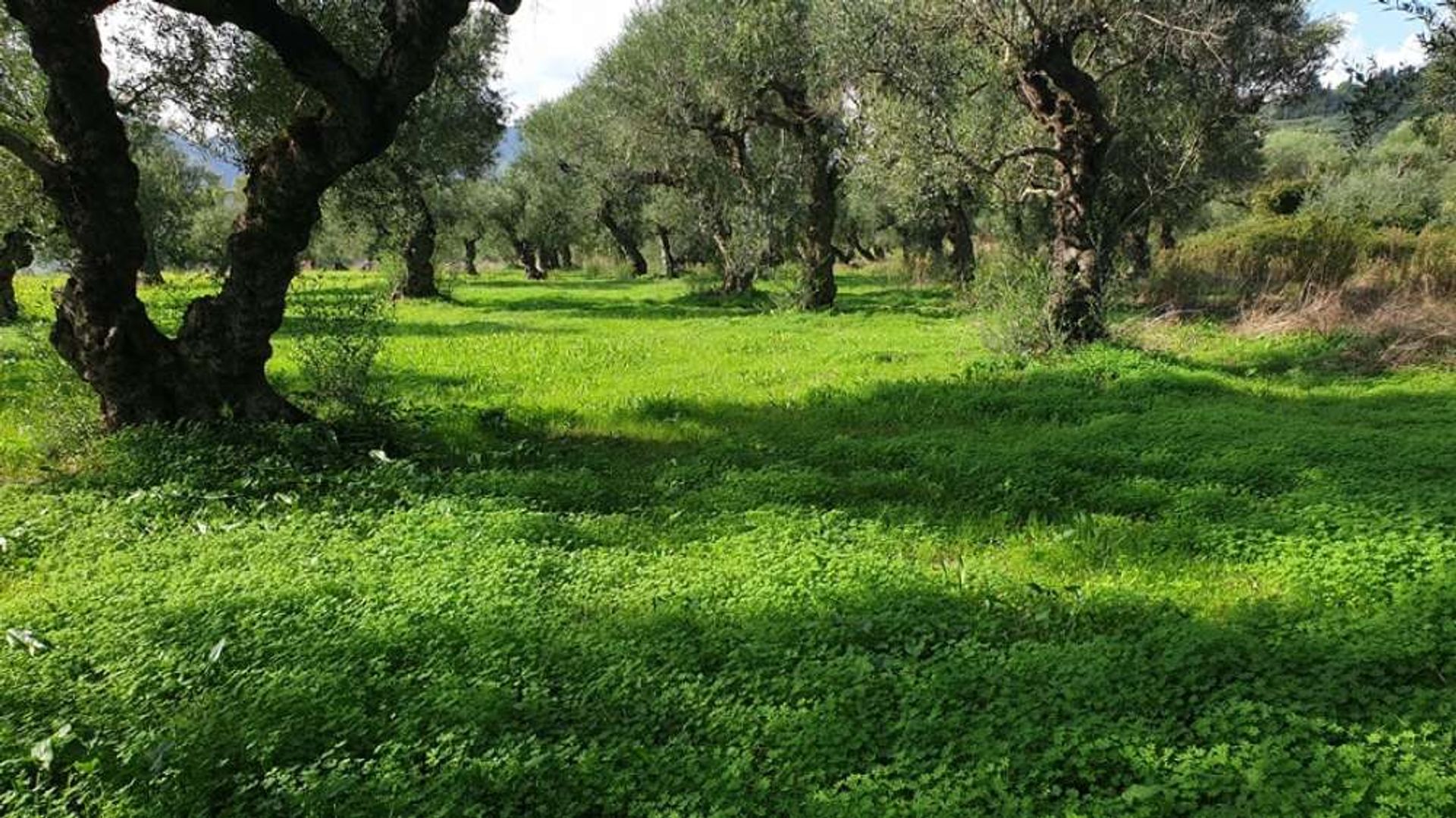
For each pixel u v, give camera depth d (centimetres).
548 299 3344
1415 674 476
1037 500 813
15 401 1240
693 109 2977
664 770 429
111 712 498
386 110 990
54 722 485
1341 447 877
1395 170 2869
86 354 995
